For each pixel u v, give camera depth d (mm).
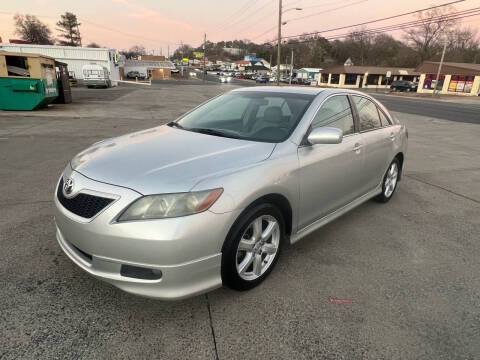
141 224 2074
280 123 3082
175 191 2137
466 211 4578
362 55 95312
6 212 3922
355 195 3801
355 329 2307
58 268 2834
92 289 2586
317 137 2836
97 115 14039
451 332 2318
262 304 2514
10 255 3002
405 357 2096
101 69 36656
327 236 3670
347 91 3777
